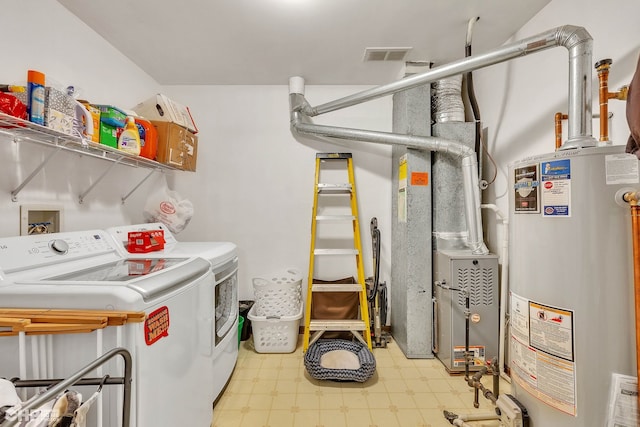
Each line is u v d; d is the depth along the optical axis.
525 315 1.28
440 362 2.30
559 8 1.67
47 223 1.58
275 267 2.86
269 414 1.73
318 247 2.87
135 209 2.33
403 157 2.50
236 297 2.19
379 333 2.57
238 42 2.12
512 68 2.11
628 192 1.03
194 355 1.36
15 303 0.97
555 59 1.73
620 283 1.06
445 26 1.96
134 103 2.41
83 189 1.80
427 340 2.38
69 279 1.15
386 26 1.95
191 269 1.35
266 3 1.72
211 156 2.85
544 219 1.21
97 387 0.95
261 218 2.86
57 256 1.29
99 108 1.58
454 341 2.11
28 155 1.46
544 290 1.20
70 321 0.91
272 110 2.85
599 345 1.08
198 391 1.40
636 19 1.29
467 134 2.35
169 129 2.01
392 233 2.82
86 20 1.84
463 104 2.48
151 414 1.02
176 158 2.10
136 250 1.71
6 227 1.37
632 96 1.01
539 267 1.22
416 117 2.41
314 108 2.53
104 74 2.06
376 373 2.16
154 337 1.04
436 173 2.38
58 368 0.94
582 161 1.11
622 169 1.05
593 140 1.19
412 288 2.38
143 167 2.34
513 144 2.08
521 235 1.31
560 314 1.15
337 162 2.88
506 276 2.03
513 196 1.36
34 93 1.18
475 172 2.14
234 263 2.12
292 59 2.37
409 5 1.75
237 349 2.23
